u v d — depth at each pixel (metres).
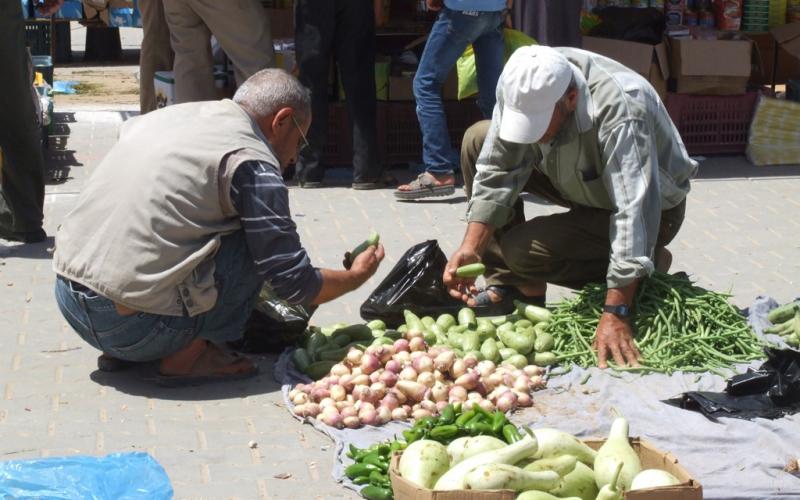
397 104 9.34
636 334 4.99
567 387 4.74
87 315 4.70
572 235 5.36
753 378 4.54
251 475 4.02
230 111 4.68
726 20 9.81
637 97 4.86
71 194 8.48
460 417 3.83
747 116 9.61
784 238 7.36
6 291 6.18
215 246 4.58
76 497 3.64
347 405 4.46
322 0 8.28
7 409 4.59
